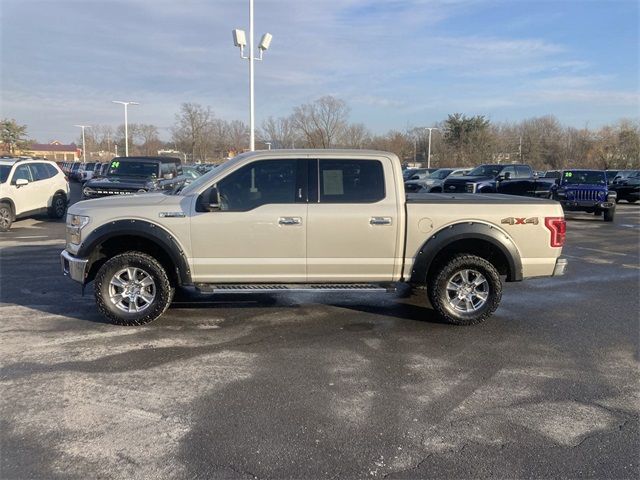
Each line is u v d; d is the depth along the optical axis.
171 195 6.00
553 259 5.96
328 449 3.30
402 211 5.79
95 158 103.69
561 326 5.98
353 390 4.18
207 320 6.03
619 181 30.16
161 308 5.76
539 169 71.31
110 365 4.63
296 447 3.32
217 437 3.43
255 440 3.40
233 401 3.96
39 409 3.79
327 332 5.65
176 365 4.65
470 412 3.83
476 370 4.63
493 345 5.30
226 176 5.77
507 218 5.84
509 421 3.70
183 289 7.50
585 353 5.10
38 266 9.02
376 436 3.47
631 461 3.21
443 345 5.29
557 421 3.71
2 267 8.91
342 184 5.82
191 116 64.25
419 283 5.91
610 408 3.92
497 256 6.18
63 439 3.38
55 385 4.20
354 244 5.78
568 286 8.13
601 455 3.27
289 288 5.80
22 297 6.93
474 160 65.19
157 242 5.65
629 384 4.36
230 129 66.81
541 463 3.18
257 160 5.79
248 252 5.73
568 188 18.92
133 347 5.09
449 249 6.08
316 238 5.74
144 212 5.68
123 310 5.76
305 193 5.78
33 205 14.89
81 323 5.84
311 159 5.82
